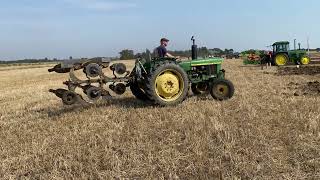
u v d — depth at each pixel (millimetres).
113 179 5664
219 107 10055
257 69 27312
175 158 6273
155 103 10453
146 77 10477
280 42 30969
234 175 5559
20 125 9508
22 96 16781
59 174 5914
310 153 6215
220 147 6625
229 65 35125
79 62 10117
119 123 8812
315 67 26625
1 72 47062
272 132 7387
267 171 5641
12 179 5902
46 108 12391
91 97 10008
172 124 8289
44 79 29797
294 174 5492
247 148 6457
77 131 8312
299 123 7891
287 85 15344
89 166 6098
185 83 10609
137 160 6246
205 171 5789
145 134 7711
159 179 5566
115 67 10578
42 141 7707
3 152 7129
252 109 9469
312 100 10570
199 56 12016
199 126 7922
